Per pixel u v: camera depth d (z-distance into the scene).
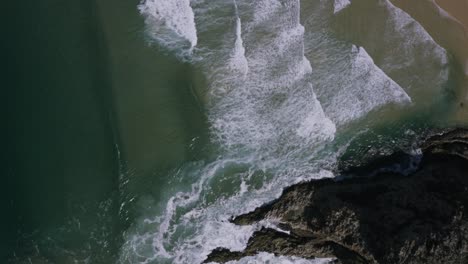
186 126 21.64
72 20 22.14
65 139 20.84
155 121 21.48
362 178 21.91
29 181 20.31
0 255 19.77
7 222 19.98
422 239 19.28
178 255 20.48
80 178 20.56
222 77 22.41
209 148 21.55
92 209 20.38
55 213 20.22
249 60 22.84
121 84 21.62
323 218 20.72
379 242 19.75
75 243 20.06
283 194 21.42
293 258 20.86
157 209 20.72
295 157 21.94
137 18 22.66
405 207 20.55
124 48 22.14
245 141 21.88
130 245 20.30
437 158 22.39
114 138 20.94
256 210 21.17
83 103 21.23
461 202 20.41
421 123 22.84
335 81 23.03
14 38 21.59
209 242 20.72
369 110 22.78
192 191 21.08
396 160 22.25
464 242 19.31
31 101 21.02
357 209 20.59
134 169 20.84
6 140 20.53
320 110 22.47
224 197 21.19
